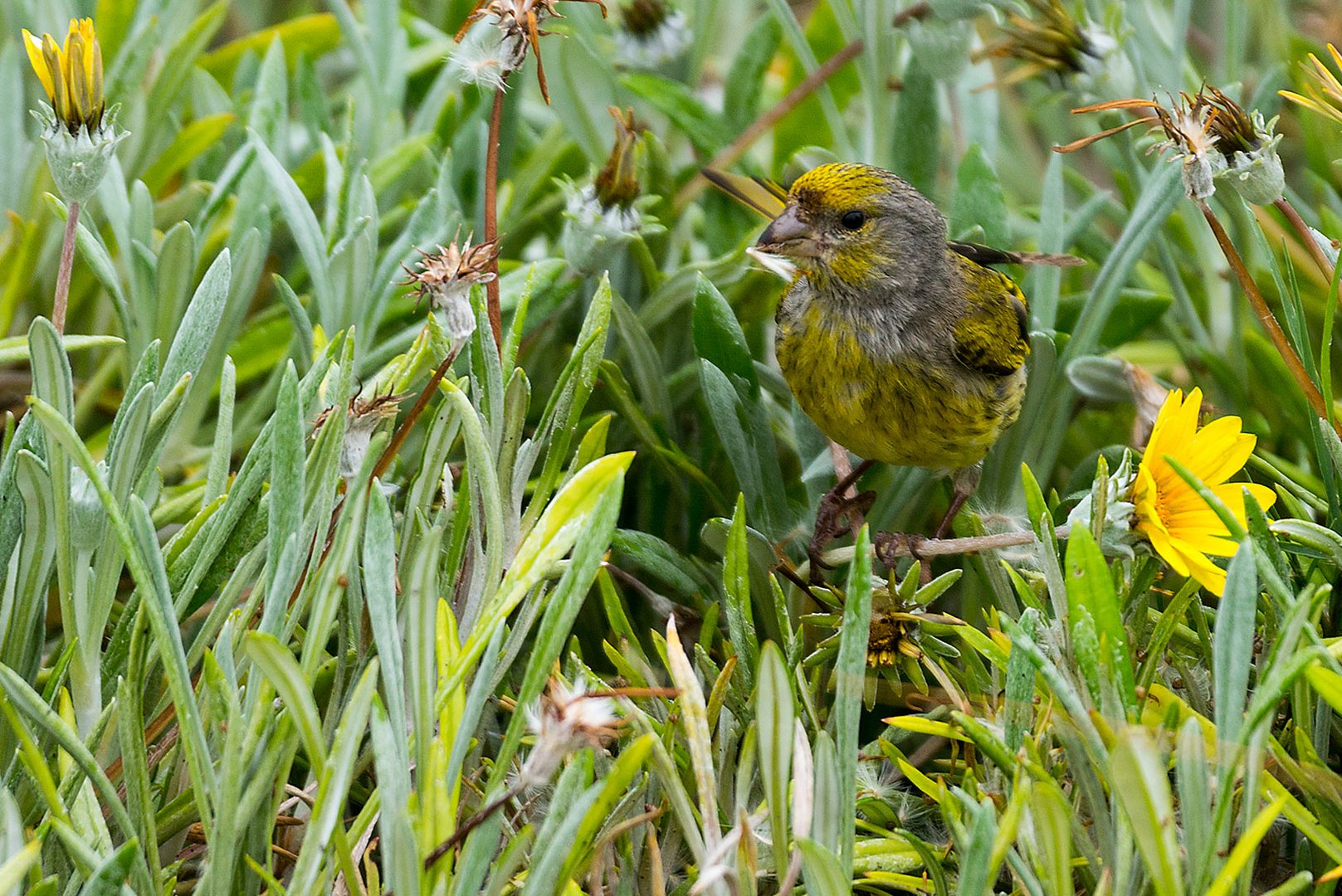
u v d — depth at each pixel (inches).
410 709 134.6
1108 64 138.9
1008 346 138.2
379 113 140.0
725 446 137.3
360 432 134.7
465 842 133.8
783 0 139.6
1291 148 141.3
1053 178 138.8
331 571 134.0
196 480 137.3
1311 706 135.0
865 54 139.6
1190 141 135.5
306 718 133.5
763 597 136.8
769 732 133.8
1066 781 134.8
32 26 139.7
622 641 135.7
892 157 139.8
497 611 134.0
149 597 133.6
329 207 138.3
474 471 134.8
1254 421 138.9
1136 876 133.9
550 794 135.0
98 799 134.4
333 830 133.6
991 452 138.3
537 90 141.7
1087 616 134.0
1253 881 135.0
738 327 137.6
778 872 134.0
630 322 137.9
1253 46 142.1
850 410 138.0
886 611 135.6
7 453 134.6
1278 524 135.4
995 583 136.1
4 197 138.8
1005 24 139.3
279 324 138.3
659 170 139.2
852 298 138.1
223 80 140.9
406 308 138.3
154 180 139.0
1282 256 139.2
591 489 134.2
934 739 136.0
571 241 138.1
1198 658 135.8
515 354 135.5
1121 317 138.7
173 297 137.5
